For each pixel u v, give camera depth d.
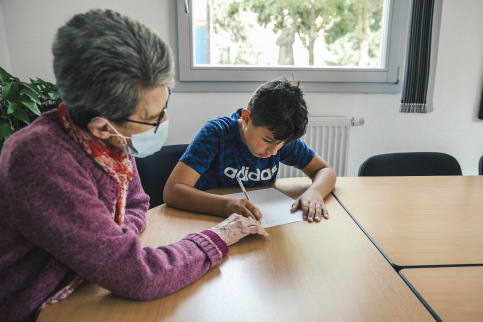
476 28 1.97
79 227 0.55
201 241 0.75
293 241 0.84
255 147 1.09
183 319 0.58
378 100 2.07
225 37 1.94
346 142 2.03
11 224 0.54
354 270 0.72
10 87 1.33
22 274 0.59
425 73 1.90
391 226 0.92
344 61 2.07
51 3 1.70
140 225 0.86
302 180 1.28
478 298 0.64
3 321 0.58
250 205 0.96
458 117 2.12
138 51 0.52
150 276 0.62
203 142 1.15
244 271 0.72
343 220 0.95
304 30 1.99
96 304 0.62
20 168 0.52
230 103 1.98
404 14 1.95
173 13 1.79
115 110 0.54
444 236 0.87
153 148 0.70
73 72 0.50
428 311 0.60
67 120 0.59
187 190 1.02
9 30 1.70
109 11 0.54
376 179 1.30
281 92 1.00
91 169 0.62
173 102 1.93
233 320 0.58
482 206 1.06
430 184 1.25
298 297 0.64
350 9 1.98
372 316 0.59
